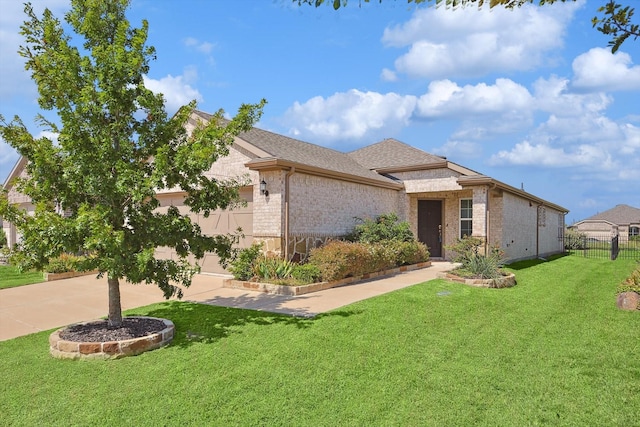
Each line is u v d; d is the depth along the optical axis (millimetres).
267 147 12969
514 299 9242
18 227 5844
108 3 6566
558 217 27281
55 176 6246
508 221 16344
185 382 4973
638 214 50594
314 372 5129
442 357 5582
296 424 4012
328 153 17516
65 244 5852
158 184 6230
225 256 7570
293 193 12031
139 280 6320
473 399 4422
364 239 13773
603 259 20906
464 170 15750
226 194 7414
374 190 16000
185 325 7273
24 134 6113
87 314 8312
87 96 5992
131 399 4590
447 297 9227
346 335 6434
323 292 10047
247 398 4531
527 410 4184
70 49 6223
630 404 4273
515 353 5742
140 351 6020
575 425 3906
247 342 6246
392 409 4246
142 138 6801
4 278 12523
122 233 5785
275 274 10859
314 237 12805
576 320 7453
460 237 17734
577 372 5082
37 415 4305
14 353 6105
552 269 15281
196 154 6230
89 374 5297
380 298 9070
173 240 6809
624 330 6801
